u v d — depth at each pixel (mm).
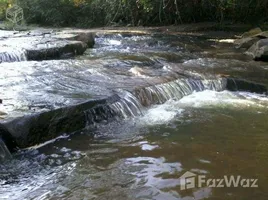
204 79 6656
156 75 6680
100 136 4496
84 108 4711
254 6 15688
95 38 13156
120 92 5418
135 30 15375
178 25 16609
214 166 3707
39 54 8477
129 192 3219
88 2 19922
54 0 20625
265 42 9164
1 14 24109
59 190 3258
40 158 3898
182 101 5949
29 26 20266
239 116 5234
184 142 4312
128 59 8406
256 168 3670
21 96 4977
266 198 3125
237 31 14695
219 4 15859
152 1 16734
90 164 3764
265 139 4414
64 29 17141
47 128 4297
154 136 4496
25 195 3172
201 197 3137
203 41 12133
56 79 6113
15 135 3963
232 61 8438
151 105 5672
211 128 4766
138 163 3777
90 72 6777
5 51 7973
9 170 3631
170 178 3467
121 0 17750
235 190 3250
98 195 3174
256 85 6426
